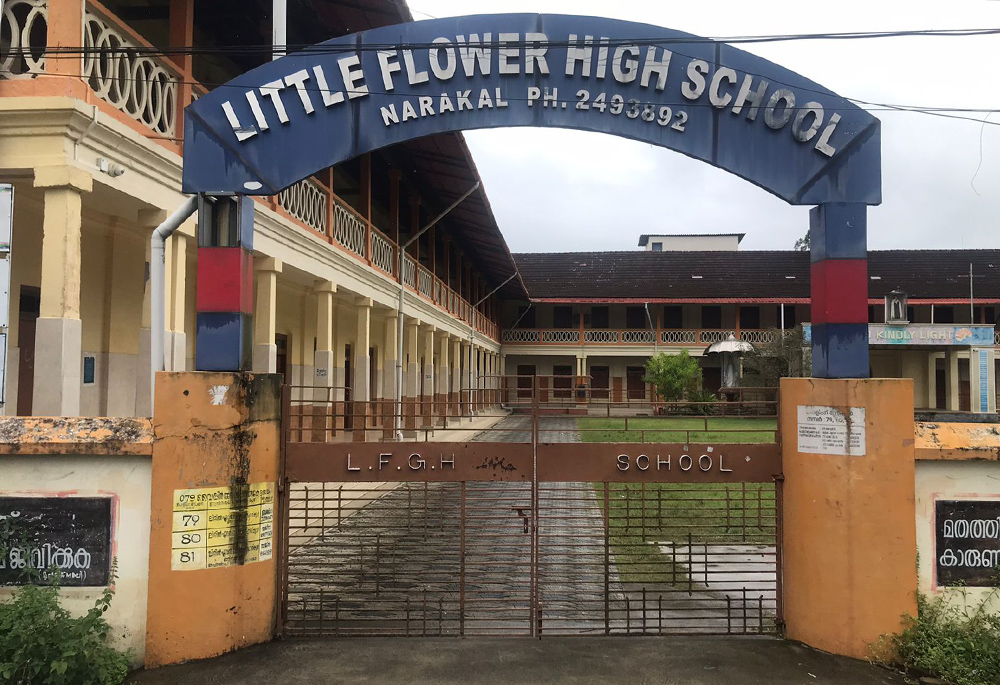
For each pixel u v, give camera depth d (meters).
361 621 5.60
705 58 5.20
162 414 4.68
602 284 38.06
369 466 5.24
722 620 5.76
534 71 5.22
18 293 7.23
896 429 4.84
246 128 5.12
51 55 5.83
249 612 4.90
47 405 5.51
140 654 4.63
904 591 4.79
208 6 9.48
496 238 21.19
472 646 4.96
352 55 5.21
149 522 4.68
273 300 9.15
